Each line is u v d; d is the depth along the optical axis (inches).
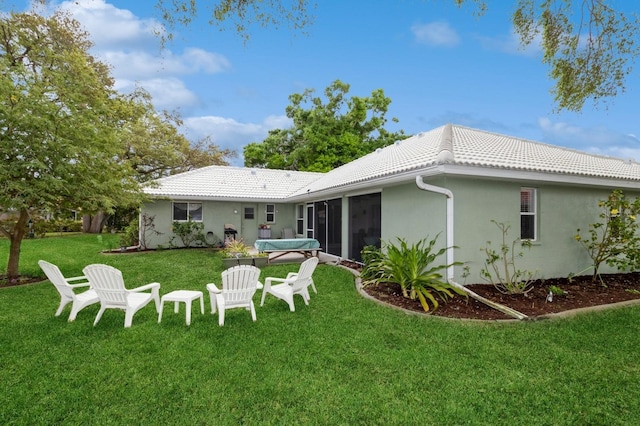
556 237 327.3
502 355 158.2
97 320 197.9
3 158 301.6
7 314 222.1
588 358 155.1
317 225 569.9
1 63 309.0
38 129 308.2
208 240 649.0
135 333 186.2
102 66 810.8
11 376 138.9
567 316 215.2
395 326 198.5
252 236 689.6
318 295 274.8
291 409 117.0
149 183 523.8
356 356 157.6
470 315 219.8
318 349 165.8
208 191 646.5
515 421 110.6
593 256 341.1
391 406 118.6
